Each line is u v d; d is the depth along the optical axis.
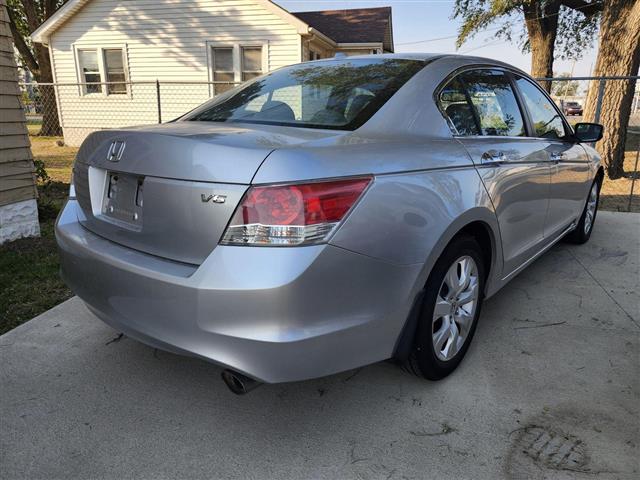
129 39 14.12
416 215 2.04
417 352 2.30
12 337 2.94
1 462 1.99
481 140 2.67
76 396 2.41
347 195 1.81
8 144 4.51
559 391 2.45
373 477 1.92
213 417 2.27
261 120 2.43
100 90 14.73
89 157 2.34
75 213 2.49
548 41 16.39
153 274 1.88
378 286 1.93
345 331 1.86
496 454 2.03
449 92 2.61
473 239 2.51
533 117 3.41
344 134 2.10
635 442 2.09
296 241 1.72
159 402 2.37
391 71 2.61
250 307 1.71
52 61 14.77
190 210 1.83
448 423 2.22
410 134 2.28
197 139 1.89
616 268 4.22
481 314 3.31
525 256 3.28
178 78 14.11
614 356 2.79
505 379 2.55
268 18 13.07
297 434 2.16
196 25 13.57
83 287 2.24
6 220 4.57
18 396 2.40
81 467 1.97
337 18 18.39
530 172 3.01
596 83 9.36
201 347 1.82
